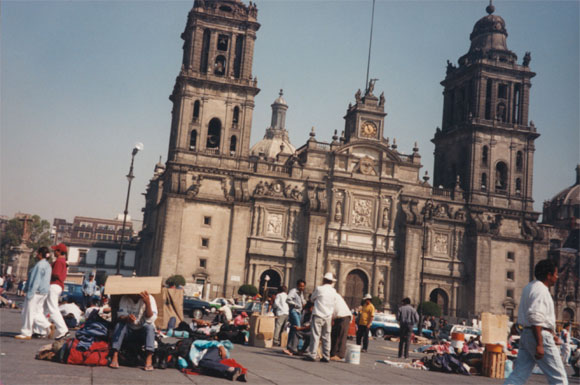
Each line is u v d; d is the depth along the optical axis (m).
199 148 87.56
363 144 92.88
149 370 15.44
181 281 80.44
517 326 12.26
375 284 90.69
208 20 90.19
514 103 100.75
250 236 87.50
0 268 144.25
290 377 16.80
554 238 124.00
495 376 23.94
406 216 90.94
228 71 90.00
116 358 15.33
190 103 88.00
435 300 94.50
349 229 90.56
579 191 134.38
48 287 19.80
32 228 149.12
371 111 94.00
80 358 15.24
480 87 98.56
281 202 89.19
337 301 23.08
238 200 86.44
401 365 24.95
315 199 88.50
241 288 82.75
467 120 99.19
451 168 103.38
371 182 92.12
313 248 87.19
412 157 95.56
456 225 94.62
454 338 28.97
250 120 89.56
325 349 22.19
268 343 27.00
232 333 27.64
